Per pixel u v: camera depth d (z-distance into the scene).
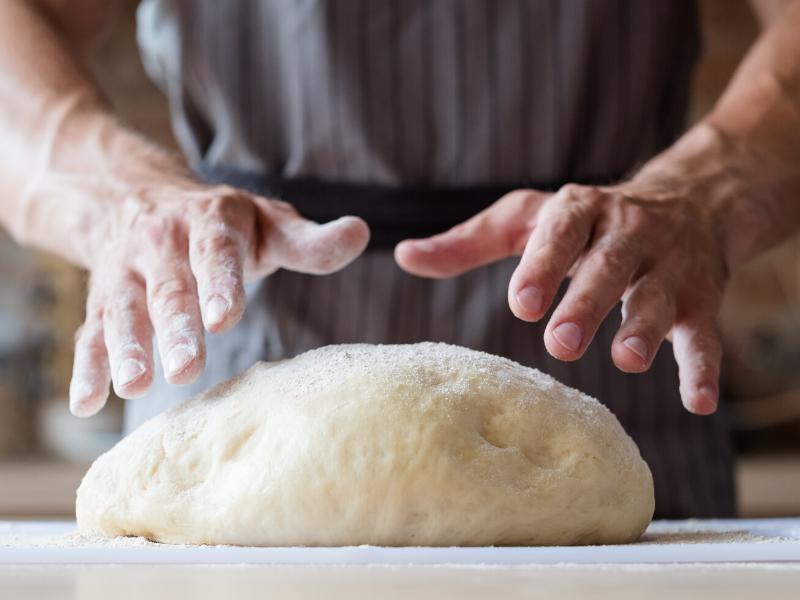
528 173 0.85
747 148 0.77
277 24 0.85
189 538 0.57
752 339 2.33
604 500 0.56
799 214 0.78
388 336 0.84
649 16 0.86
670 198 0.69
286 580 0.45
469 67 0.84
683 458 0.83
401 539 0.54
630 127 0.87
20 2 0.89
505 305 0.83
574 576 0.45
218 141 0.89
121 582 0.45
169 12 0.91
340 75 0.83
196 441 0.59
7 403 2.31
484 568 0.47
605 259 0.61
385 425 0.55
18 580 0.46
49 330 2.37
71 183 0.76
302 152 0.85
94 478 0.61
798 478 1.88
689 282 0.65
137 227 0.67
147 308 0.64
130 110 2.40
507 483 0.55
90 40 0.97
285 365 0.62
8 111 0.83
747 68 0.85
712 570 0.47
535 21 0.84
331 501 0.54
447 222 0.84
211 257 0.62
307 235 0.66
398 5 0.83
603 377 0.82
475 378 0.58
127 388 0.60
